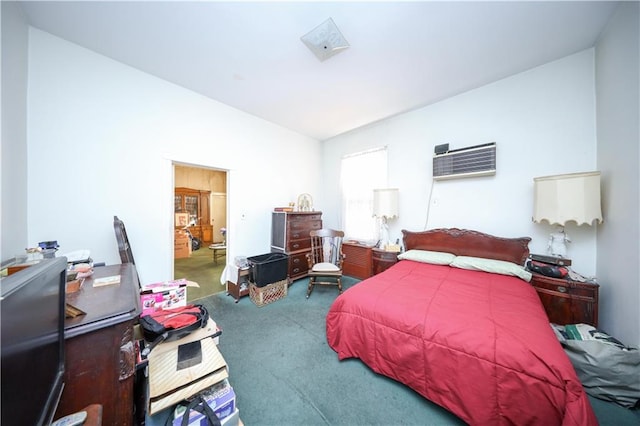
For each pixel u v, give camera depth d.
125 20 1.66
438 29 1.73
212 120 2.87
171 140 2.52
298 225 3.40
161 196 2.46
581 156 2.03
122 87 2.18
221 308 2.57
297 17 1.63
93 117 2.02
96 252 2.06
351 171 3.97
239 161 3.18
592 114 1.98
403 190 3.28
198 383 1.00
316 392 1.41
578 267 2.04
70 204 1.92
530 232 2.31
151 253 2.40
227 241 3.18
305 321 2.28
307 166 4.21
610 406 1.28
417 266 2.47
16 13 1.54
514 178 2.39
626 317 1.53
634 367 1.28
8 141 1.47
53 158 1.83
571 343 1.46
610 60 1.71
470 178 2.68
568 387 0.93
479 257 2.52
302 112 3.23
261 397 1.37
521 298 1.61
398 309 1.50
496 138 2.49
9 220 1.46
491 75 2.37
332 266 3.09
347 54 2.03
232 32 1.78
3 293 0.45
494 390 1.09
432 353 1.27
